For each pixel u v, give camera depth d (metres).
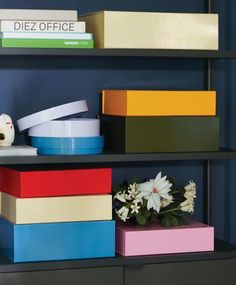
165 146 2.51
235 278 2.54
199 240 2.53
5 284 2.34
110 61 2.72
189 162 2.83
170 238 2.50
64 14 2.41
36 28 2.39
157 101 2.50
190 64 2.81
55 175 2.40
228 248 2.59
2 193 2.52
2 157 2.34
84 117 2.71
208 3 2.79
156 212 2.57
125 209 2.53
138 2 2.74
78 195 2.43
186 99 2.54
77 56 2.64
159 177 2.56
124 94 2.49
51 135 2.46
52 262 2.37
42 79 2.66
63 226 2.40
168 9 2.78
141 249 2.47
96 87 2.71
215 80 2.84
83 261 2.40
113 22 2.47
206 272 2.52
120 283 2.43
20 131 2.53
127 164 2.76
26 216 2.37
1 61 2.62
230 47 2.85
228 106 2.86
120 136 2.51
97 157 2.42
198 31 2.55
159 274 2.47
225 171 2.87
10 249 2.41
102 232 2.44
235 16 2.85
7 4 2.62
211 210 2.86
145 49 2.45
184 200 2.65
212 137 2.56
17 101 2.64
